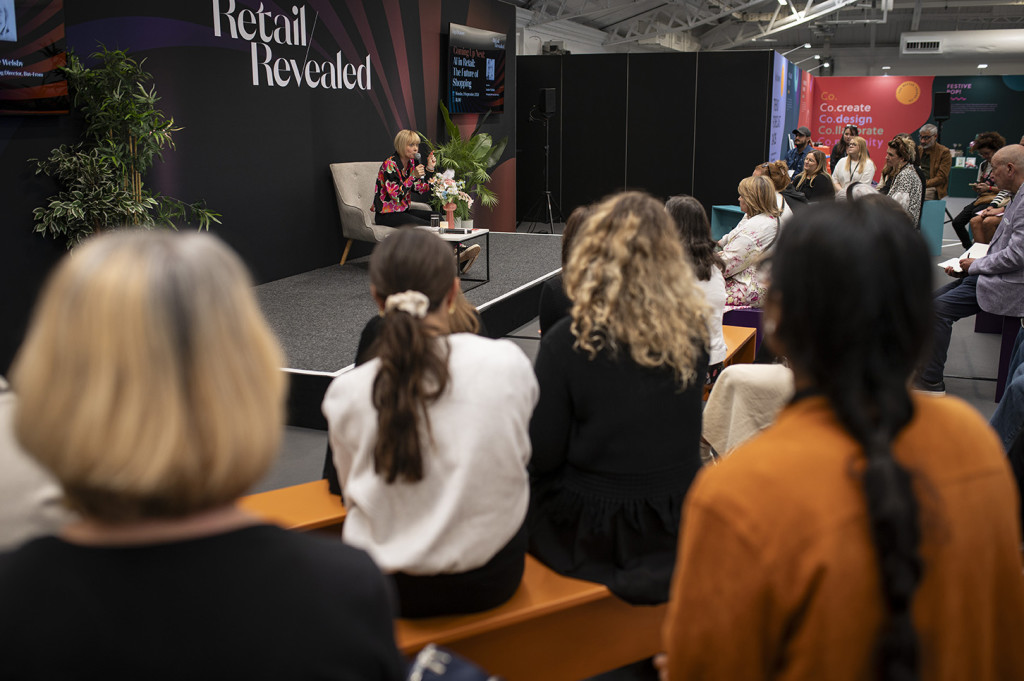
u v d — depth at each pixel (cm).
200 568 61
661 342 167
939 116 1086
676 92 1120
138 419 58
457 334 160
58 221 443
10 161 428
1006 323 407
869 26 2042
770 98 1095
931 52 1930
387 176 661
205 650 60
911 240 80
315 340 461
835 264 78
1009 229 388
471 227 674
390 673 68
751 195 447
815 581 73
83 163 438
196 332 61
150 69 510
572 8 1416
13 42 409
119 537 62
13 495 100
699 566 79
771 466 76
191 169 549
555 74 1148
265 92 610
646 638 189
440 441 149
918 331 79
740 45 2184
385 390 144
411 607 161
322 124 679
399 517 153
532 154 1176
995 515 79
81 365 59
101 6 475
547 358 174
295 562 64
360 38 716
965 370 475
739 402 239
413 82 802
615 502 174
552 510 183
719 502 77
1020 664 84
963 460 79
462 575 159
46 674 58
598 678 208
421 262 158
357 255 747
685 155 1134
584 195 1175
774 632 76
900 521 70
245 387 63
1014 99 1800
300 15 640
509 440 152
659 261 169
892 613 71
